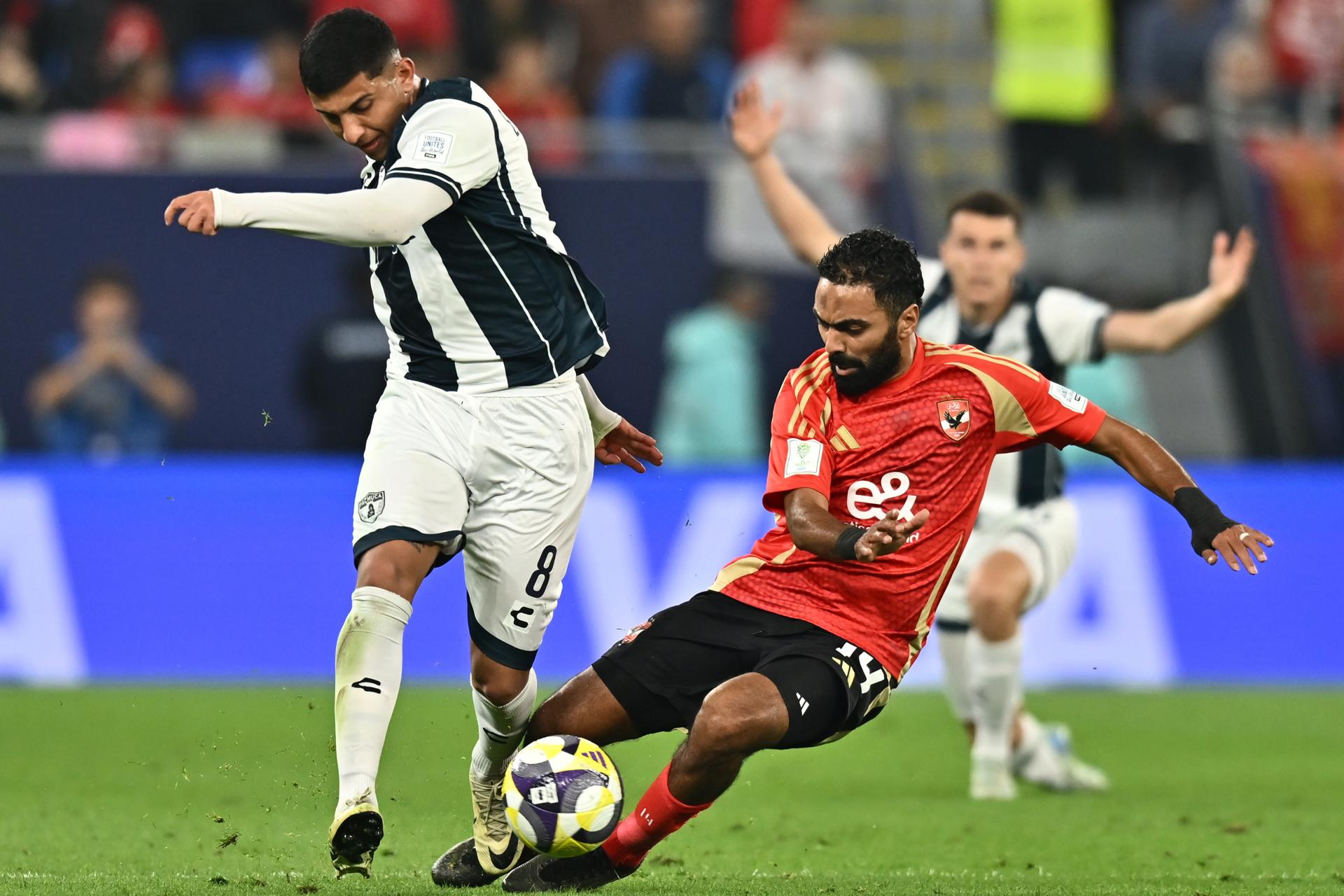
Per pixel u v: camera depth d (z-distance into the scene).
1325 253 48.19
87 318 39.53
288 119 43.81
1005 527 25.20
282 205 14.21
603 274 41.50
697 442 41.50
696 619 15.89
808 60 48.16
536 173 41.16
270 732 31.11
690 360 41.28
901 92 57.38
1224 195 49.12
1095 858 19.31
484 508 16.02
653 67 49.12
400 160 15.12
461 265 15.67
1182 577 40.31
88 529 38.34
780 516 16.38
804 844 20.48
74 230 39.53
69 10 47.97
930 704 38.41
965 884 16.86
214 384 40.06
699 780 14.70
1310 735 33.19
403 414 15.95
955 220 24.88
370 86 15.35
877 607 15.52
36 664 37.88
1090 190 52.19
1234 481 41.03
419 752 29.56
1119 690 39.72
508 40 50.66
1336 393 47.88
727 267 41.81
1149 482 15.48
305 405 40.16
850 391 15.66
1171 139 50.28
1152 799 25.02
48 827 20.91
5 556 37.94
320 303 40.16
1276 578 40.72
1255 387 48.06
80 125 42.66
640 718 15.91
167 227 39.78
